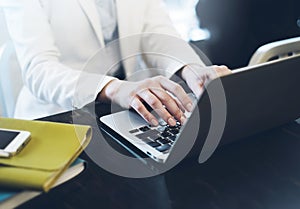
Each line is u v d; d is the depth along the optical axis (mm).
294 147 648
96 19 1076
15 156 543
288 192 547
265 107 584
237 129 588
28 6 1012
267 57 925
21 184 490
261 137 672
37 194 519
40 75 902
